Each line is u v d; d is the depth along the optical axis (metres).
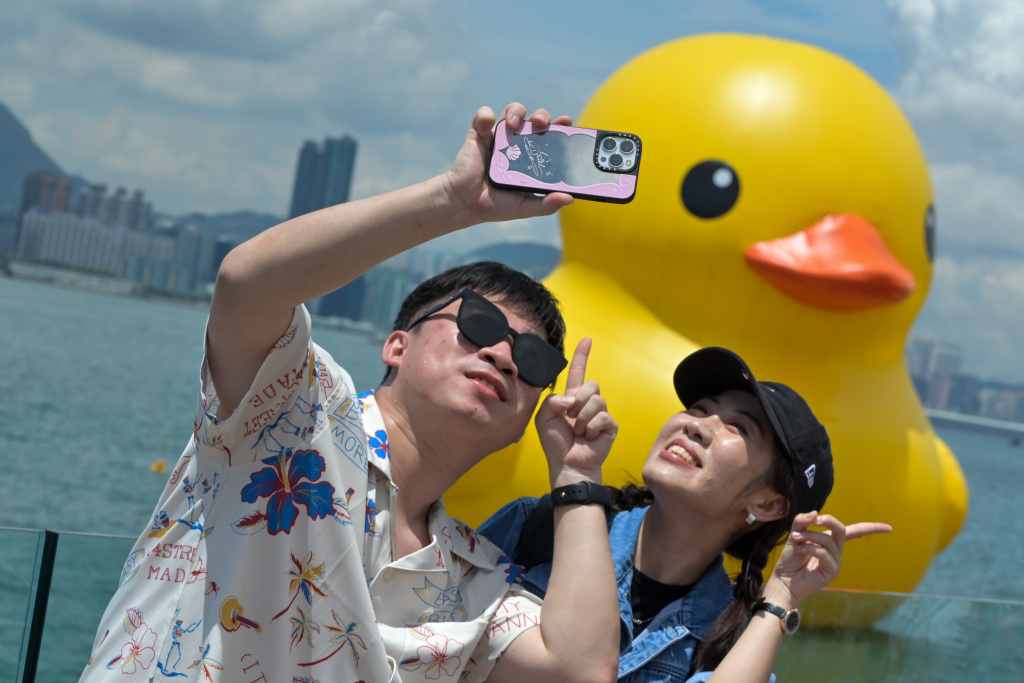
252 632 1.66
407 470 1.89
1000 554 26.91
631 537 2.41
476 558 1.98
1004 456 117.50
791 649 2.72
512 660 1.90
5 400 25.91
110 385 34.69
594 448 2.03
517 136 1.67
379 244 1.59
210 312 1.64
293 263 1.56
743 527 2.39
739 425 2.37
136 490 16.56
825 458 2.40
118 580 2.43
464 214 1.63
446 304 1.92
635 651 2.23
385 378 2.03
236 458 1.72
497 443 1.91
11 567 2.36
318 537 1.69
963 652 2.91
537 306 2.02
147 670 1.67
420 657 1.78
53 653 2.38
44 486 15.83
